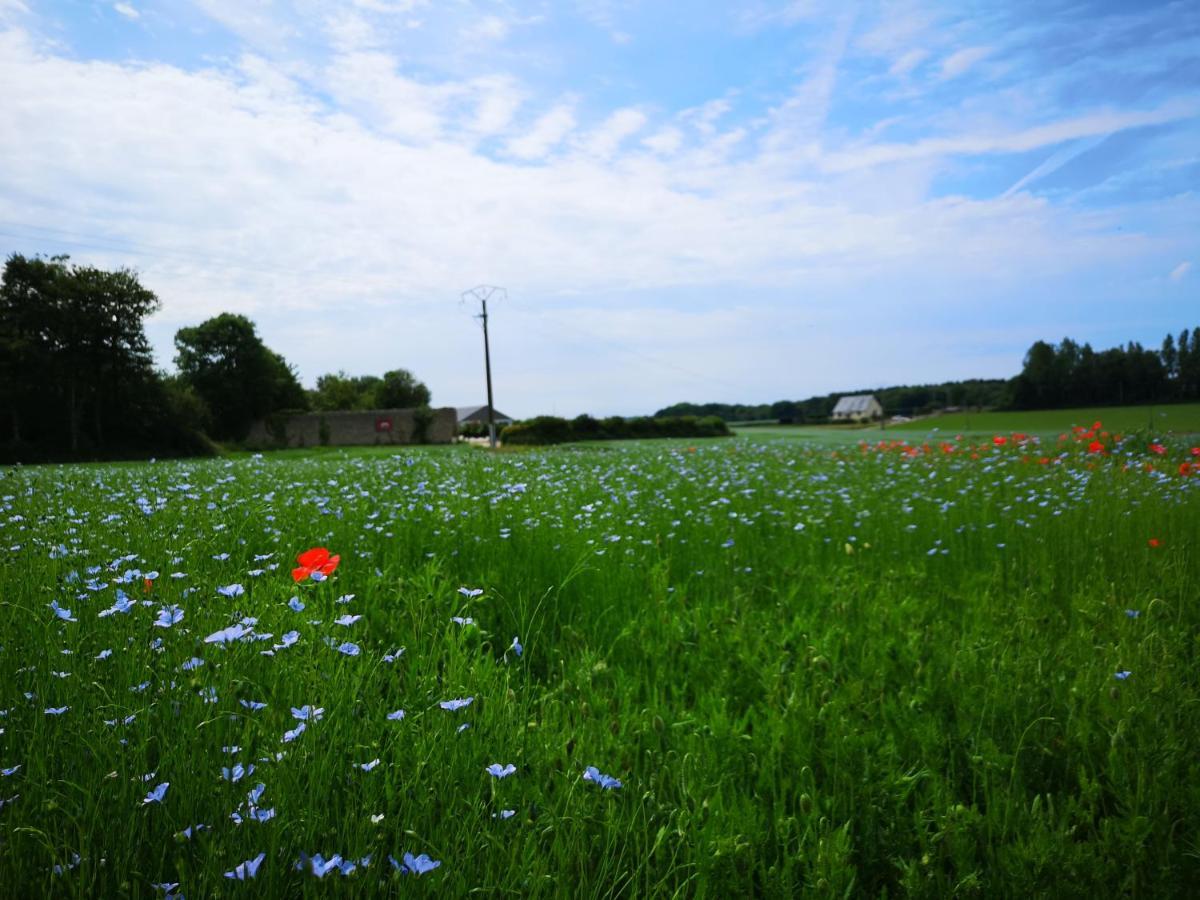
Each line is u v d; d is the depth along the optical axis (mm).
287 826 1909
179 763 2086
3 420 52406
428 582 4160
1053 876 2096
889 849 2320
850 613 4262
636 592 4766
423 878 1798
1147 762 2561
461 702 2408
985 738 2797
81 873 1648
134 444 57344
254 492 8531
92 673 2684
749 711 3008
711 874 2062
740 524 7234
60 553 4445
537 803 2213
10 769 2061
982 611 4387
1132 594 4727
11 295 53031
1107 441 16094
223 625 3109
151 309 58219
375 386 118188
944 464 14156
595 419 63969
